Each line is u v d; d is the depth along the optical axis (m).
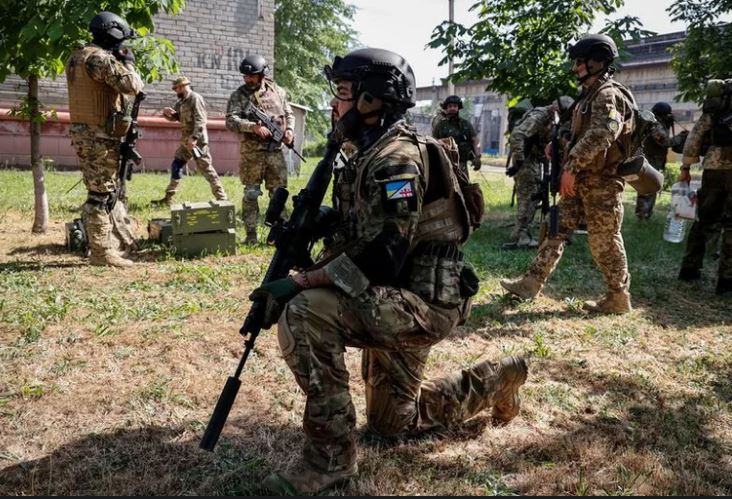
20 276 5.35
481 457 2.74
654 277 6.32
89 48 5.54
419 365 2.69
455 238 2.37
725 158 5.77
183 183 12.74
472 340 4.32
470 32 8.91
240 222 8.38
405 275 2.33
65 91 14.86
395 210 2.09
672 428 3.10
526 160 7.48
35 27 5.82
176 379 3.44
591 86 4.69
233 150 16.55
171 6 6.62
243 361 2.34
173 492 2.43
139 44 6.96
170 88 15.90
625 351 4.22
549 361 3.96
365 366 2.76
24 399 3.16
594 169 4.71
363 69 2.24
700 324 4.87
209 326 4.32
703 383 3.72
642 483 2.56
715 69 10.69
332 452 2.35
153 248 6.69
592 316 4.98
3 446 2.73
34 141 7.06
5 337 3.97
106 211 5.87
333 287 2.26
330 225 2.40
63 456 2.66
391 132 2.25
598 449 2.80
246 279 5.61
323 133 33.34
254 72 6.79
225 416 2.30
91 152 5.65
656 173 4.72
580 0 8.44
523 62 8.52
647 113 4.68
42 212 7.17
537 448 2.82
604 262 4.95
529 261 6.67
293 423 3.00
